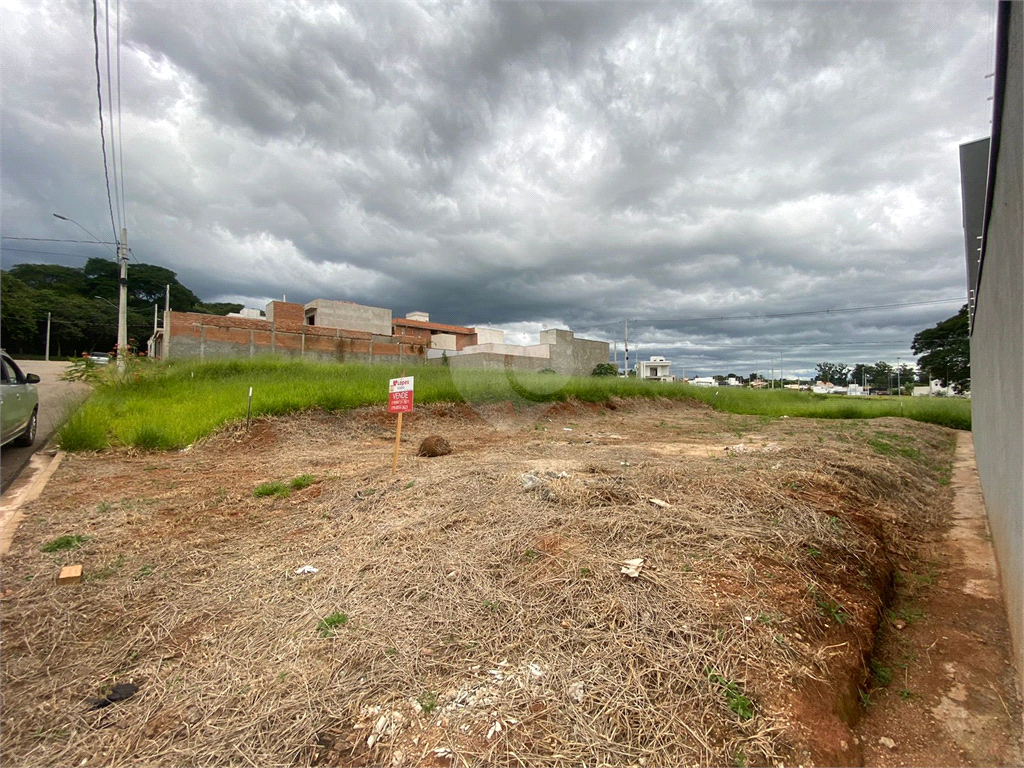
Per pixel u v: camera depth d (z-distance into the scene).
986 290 5.01
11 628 2.37
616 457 6.51
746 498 3.90
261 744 1.66
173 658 2.16
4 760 1.61
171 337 21.84
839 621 2.53
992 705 2.27
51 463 6.04
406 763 1.58
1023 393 2.39
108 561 3.12
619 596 2.42
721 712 1.78
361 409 9.94
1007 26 2.54
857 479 5.29
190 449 7.01
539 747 1.63
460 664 2.03
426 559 2.92
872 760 1.91
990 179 3.58
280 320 29.70
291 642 2.20
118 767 1.58
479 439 8.88
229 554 3.24
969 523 5.23
